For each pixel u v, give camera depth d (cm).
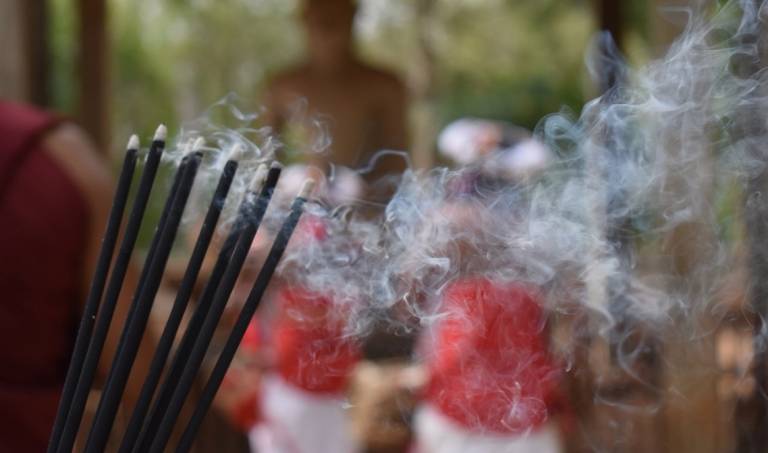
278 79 319
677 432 139
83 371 55
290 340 140
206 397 54
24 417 89
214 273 55
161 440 54
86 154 94
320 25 311
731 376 120
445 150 184
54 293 90
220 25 707
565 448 142
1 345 89
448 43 749
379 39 710
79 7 309
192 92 698
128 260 55
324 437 158
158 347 54
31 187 89
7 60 196
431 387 124
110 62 317
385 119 319
